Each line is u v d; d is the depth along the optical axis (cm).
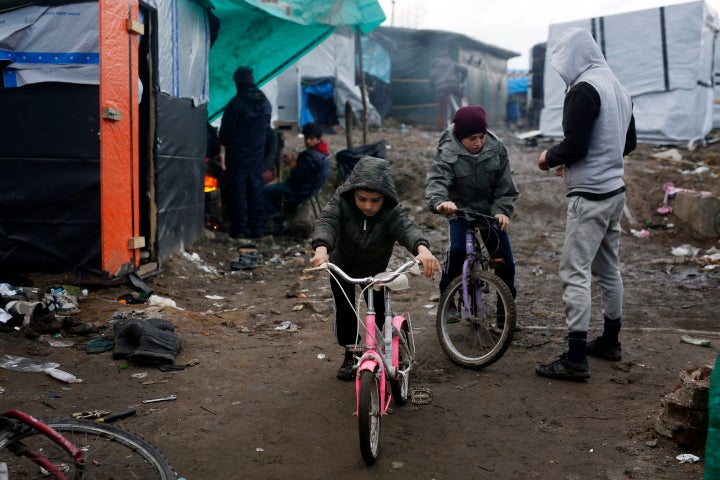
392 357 372
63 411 382
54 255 621
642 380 452
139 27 653
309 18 983
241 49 1095
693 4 1401
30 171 612
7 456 279
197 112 878
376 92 2298
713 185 1166
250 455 340
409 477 322
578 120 429
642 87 1493
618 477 321
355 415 394
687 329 592
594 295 726
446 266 528
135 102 663
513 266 532
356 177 374
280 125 1958
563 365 454
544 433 372
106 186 611
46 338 506
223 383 441
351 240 399
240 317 609
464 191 525
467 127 507
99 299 604
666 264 887
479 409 406
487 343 532
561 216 1148
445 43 2423
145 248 725
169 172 766
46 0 594
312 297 704
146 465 283
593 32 1543
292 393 426
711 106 1525
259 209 1004
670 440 353
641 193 1170
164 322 522
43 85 603
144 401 404
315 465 332
